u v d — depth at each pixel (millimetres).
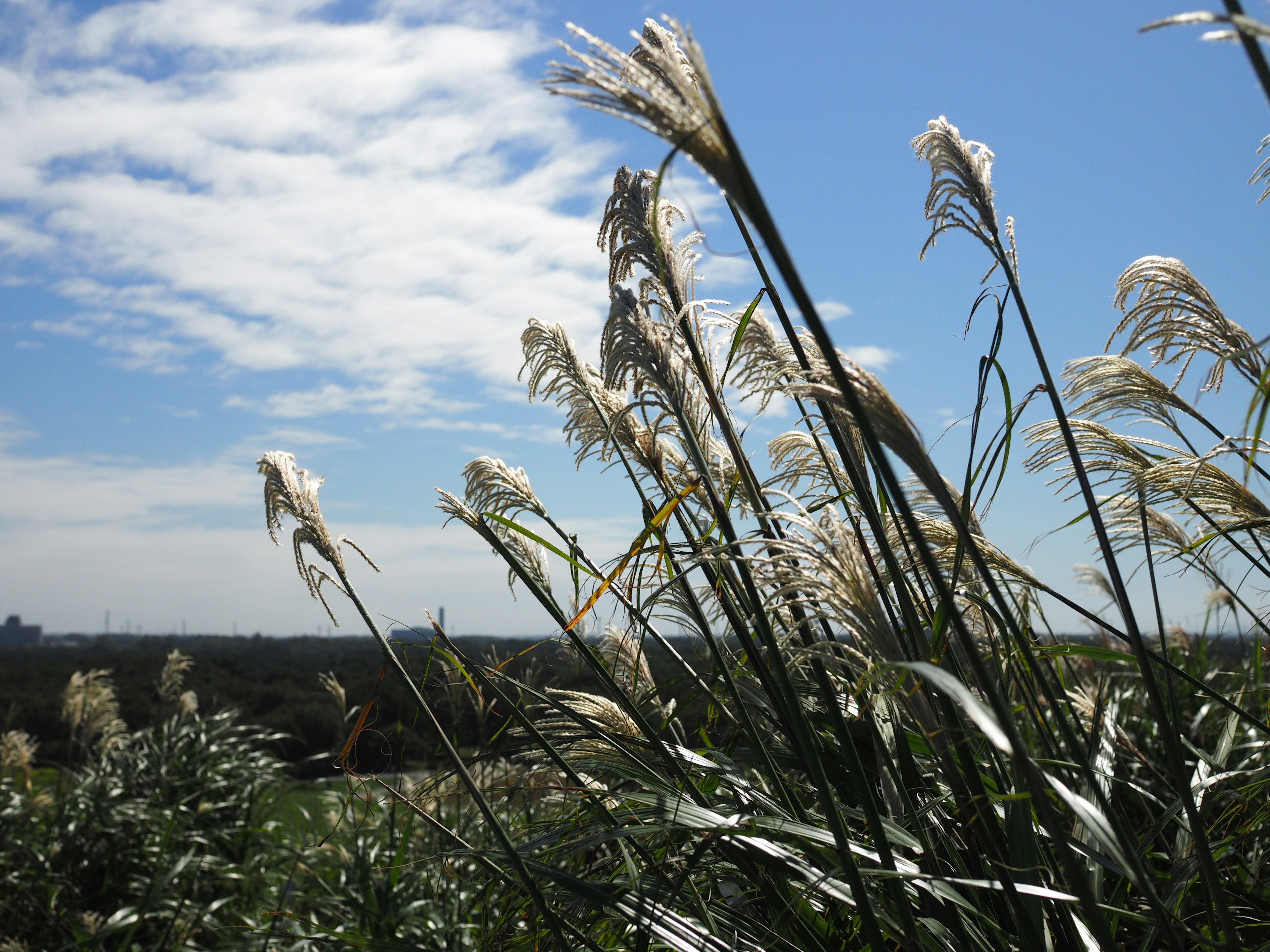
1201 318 2338
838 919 2193
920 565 2033
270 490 2521
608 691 2473
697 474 2416
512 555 2664
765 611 1914
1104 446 2477
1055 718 1757
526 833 2891
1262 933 2283
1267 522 2127
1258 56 1073
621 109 1272
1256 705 3584
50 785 9414
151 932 6652
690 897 2213
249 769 9164
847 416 1771
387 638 2551
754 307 2012
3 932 6492
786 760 2521
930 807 1939
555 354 2600
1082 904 1268
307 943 3902
